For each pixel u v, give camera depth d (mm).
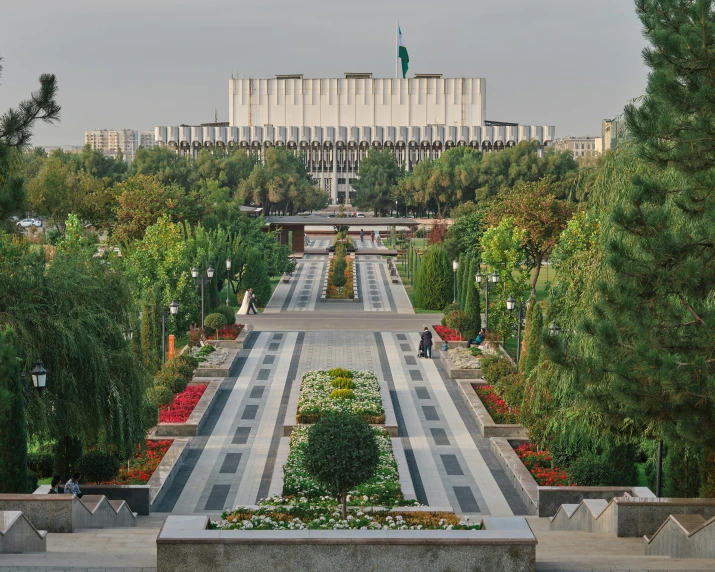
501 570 14641
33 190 88250
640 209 17172
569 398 23969
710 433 15734
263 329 57750
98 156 134625
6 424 20859
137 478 27922
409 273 84062
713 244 16547
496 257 50000
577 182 25453
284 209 145875
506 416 35438
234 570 14602
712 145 16547
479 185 137125
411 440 34156
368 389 38812
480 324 52938
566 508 21938
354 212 182375
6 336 20734
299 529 15930
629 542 17906
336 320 61562
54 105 20734
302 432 32594
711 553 15570
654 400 15852
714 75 16406
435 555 14648
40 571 14344
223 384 43031
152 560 15219
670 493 22531
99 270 26859
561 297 25297
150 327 44906
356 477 18125
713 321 15484
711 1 16359
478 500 27516
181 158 144750
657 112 16844
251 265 68062
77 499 18922
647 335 16234
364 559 14648
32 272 24938
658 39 16469
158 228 57438
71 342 23922
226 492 28281
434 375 45125
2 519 16141
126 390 25406
